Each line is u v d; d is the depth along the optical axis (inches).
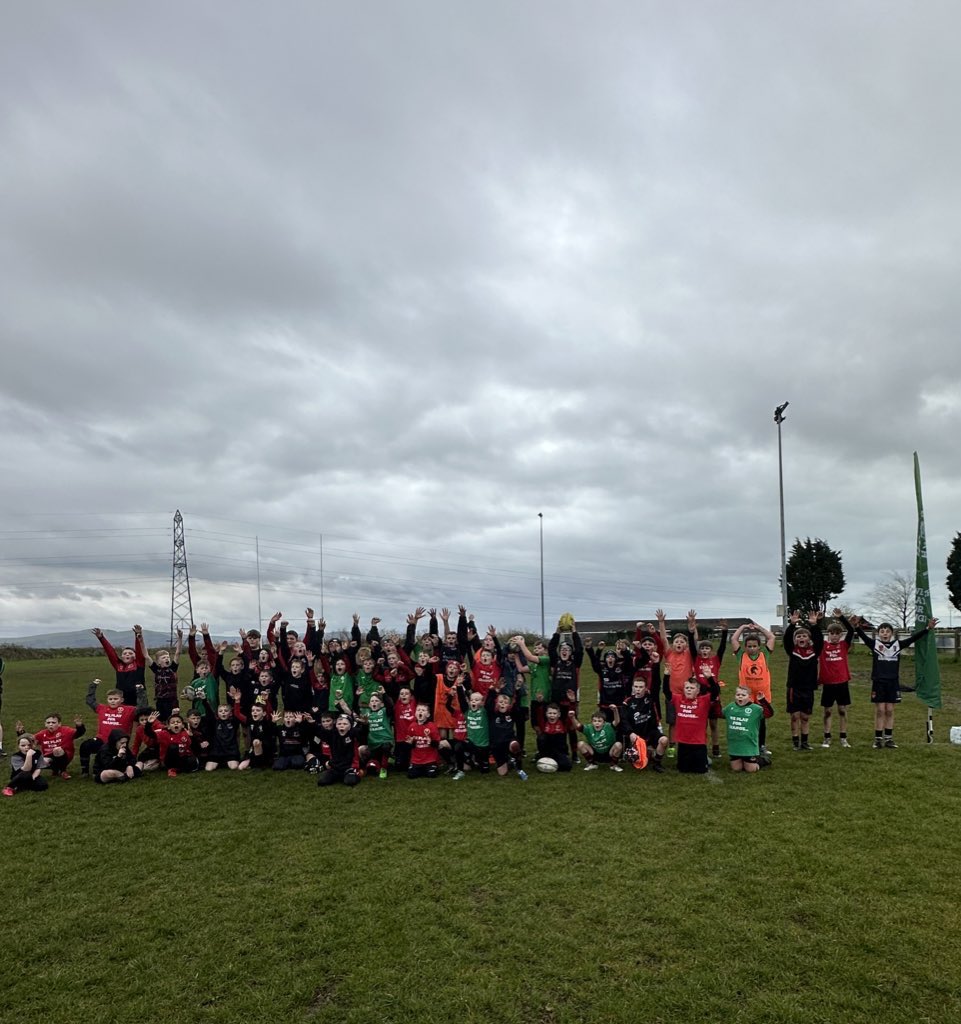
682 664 597.6
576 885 326.6
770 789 467.2
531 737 703.7
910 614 2330.2
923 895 304.0
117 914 314.0
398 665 636.7
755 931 279.0
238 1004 242.8
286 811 463.2
